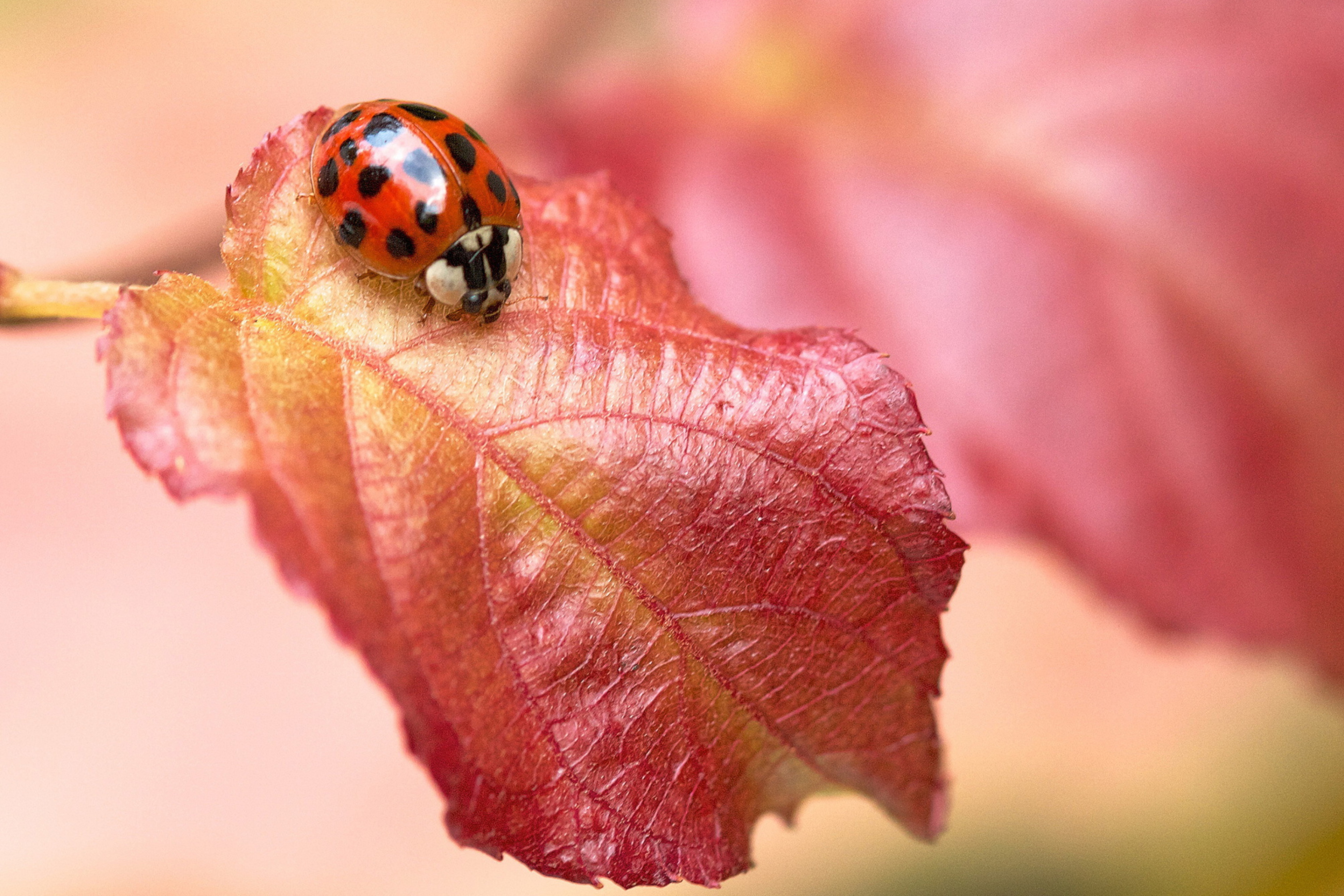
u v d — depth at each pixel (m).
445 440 0.09
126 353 0.09
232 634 0.28
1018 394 0.12
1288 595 0.11
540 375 0.10
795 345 0.10
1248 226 0.12
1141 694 0.24
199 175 0.31
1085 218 0.12
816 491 0.09
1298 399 0.12
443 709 0.09
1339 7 0.12
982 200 0.12
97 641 0.27
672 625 0.09
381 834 0.26
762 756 0.10
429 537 0.09
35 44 0.32
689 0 0.12
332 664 0.28
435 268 0.09
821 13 0.12
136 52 0.32
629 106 0.12
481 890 0.25
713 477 0.09
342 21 0.32
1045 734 0.24
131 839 0.25
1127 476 0.12
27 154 0.31
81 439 0.29
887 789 0.10
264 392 0.09
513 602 0.09
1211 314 0.12
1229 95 0.12
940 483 0.09
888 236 0.12
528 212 0.10
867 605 0.09
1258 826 0.20
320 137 0.10
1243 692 0.22
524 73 0.13
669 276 0.10
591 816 0.09
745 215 0.12
